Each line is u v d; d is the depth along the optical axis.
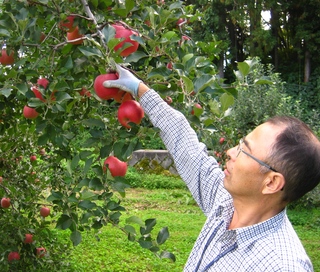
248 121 7.31
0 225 3.76
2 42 2.22
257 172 1.46
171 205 8.22
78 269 4.85
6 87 2.09
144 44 2.05
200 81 2.05
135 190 9.28
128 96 1.96
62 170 4.13
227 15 13.47
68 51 2.29
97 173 2.16
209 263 1.53
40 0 2.16
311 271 1.38
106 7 2.25
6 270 3.57
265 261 1.40
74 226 2.37
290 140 1.43
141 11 2.51
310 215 7.54
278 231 1.46
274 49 14.41
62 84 2.03
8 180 3.96
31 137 3.96
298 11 13.56
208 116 2.42
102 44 1.98
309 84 13.27
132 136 1.98
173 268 5.12
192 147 1.93
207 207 1.88
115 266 5.04
